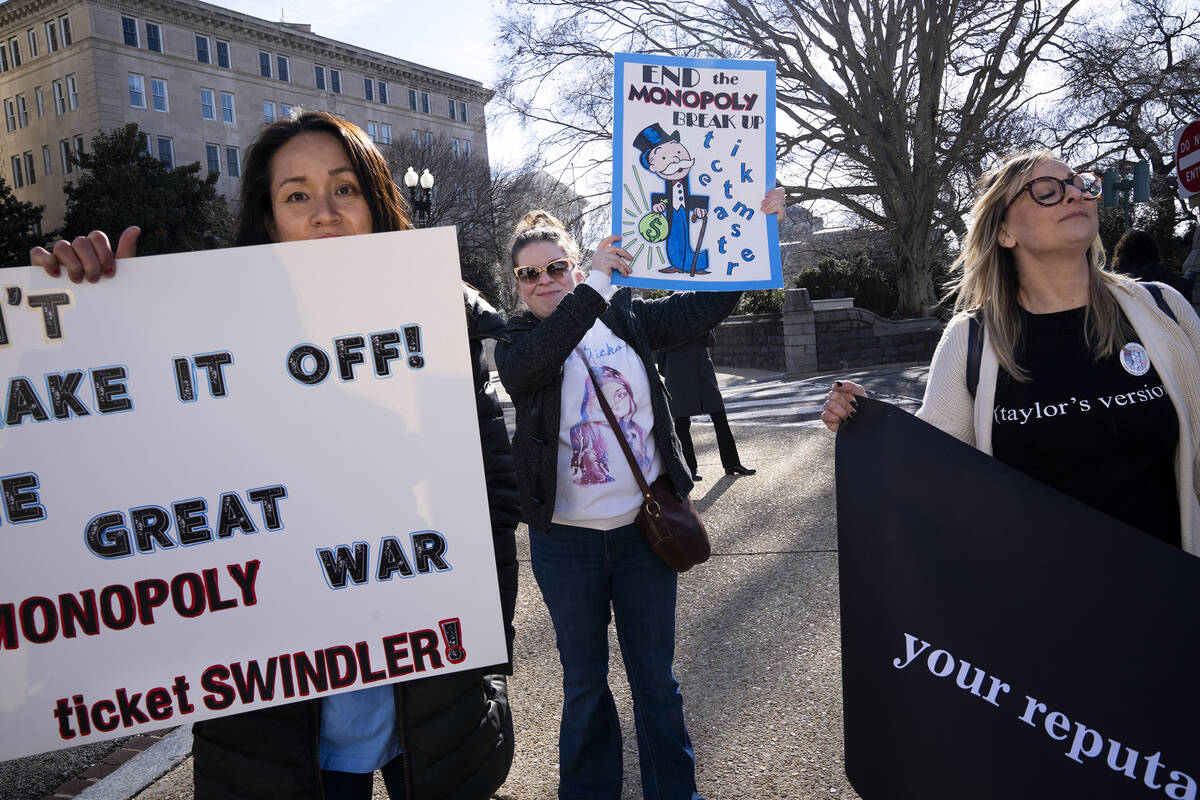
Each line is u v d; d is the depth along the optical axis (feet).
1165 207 79.92
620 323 8.36
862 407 6.59
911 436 6.36
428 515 5.36
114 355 5.03
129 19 147.23
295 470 5.23
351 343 5.31
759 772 8.84
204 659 5.10
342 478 5.28
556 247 8.43
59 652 4.94
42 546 4.92
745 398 46.85
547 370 7.47
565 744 8.03
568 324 7.34
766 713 10.05
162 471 5.07
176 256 5.12
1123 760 5.40
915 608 6.12
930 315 67.31
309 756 5.18
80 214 111.86
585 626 7.95
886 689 6.17
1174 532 6.06
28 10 146.51
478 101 218.59
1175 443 6.09
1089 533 5.70
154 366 5.08
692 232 7.97
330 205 5.75
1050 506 5.84
